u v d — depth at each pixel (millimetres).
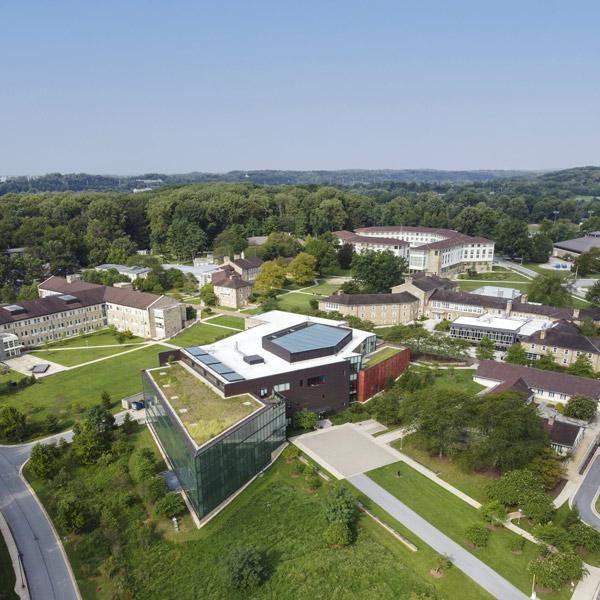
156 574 58781
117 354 132875
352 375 101375
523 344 125000
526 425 74500
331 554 60469
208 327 156000
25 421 90875
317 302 169125
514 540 61562
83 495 72688
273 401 83562
